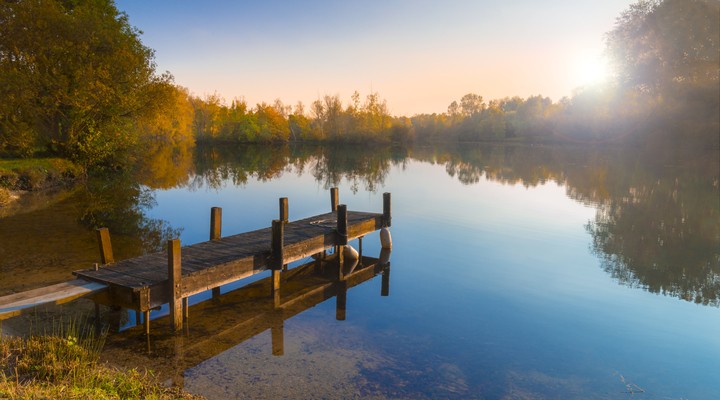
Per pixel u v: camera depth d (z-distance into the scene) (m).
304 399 6.93
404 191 32.41
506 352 8.84
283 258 11.63
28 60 29.14
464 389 7.45
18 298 8.20
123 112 33.72
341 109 108.12
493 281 13.37
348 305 11.32
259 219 21.45
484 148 93.50
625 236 19.11
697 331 9.95
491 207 26.16
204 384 7.28
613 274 14.04
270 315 10.50
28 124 30.38
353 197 29.67
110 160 36.72
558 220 22.41
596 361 8.56
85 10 33.50
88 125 32.12
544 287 12.85
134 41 34.75
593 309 11.21
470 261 15.53
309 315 10.56
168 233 18.08
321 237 13.34
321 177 40.91
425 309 11.11
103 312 10.05
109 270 9.74
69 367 6.57
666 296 12.15
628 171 43.59
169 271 8.96
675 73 58.53
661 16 57.06
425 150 87.75
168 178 37.78
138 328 9.38
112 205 23.92
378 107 110.31
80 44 30.81
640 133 69.31
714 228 20.45
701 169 44.38
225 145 99.81
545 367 8.28
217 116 103.38
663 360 8.63
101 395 5.75
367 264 15.22
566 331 9.89
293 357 8.37
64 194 26.61
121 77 32.28
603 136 79.38
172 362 8.02
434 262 15.42
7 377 6.11
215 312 10.58
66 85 30.56
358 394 7.14
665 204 26.62
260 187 33.56
